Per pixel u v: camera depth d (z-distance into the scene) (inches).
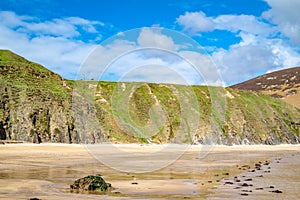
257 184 759.1
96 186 649.0
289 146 3331.7
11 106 2166.6
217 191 657.0
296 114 4242.1
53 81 2674.7
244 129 3240.7
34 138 2048.5
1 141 1884.8
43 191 621.9
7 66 2546.8
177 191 652.1
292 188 703.7
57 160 1282.0
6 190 625.9
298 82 6673.2
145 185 718.5
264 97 4234.7
